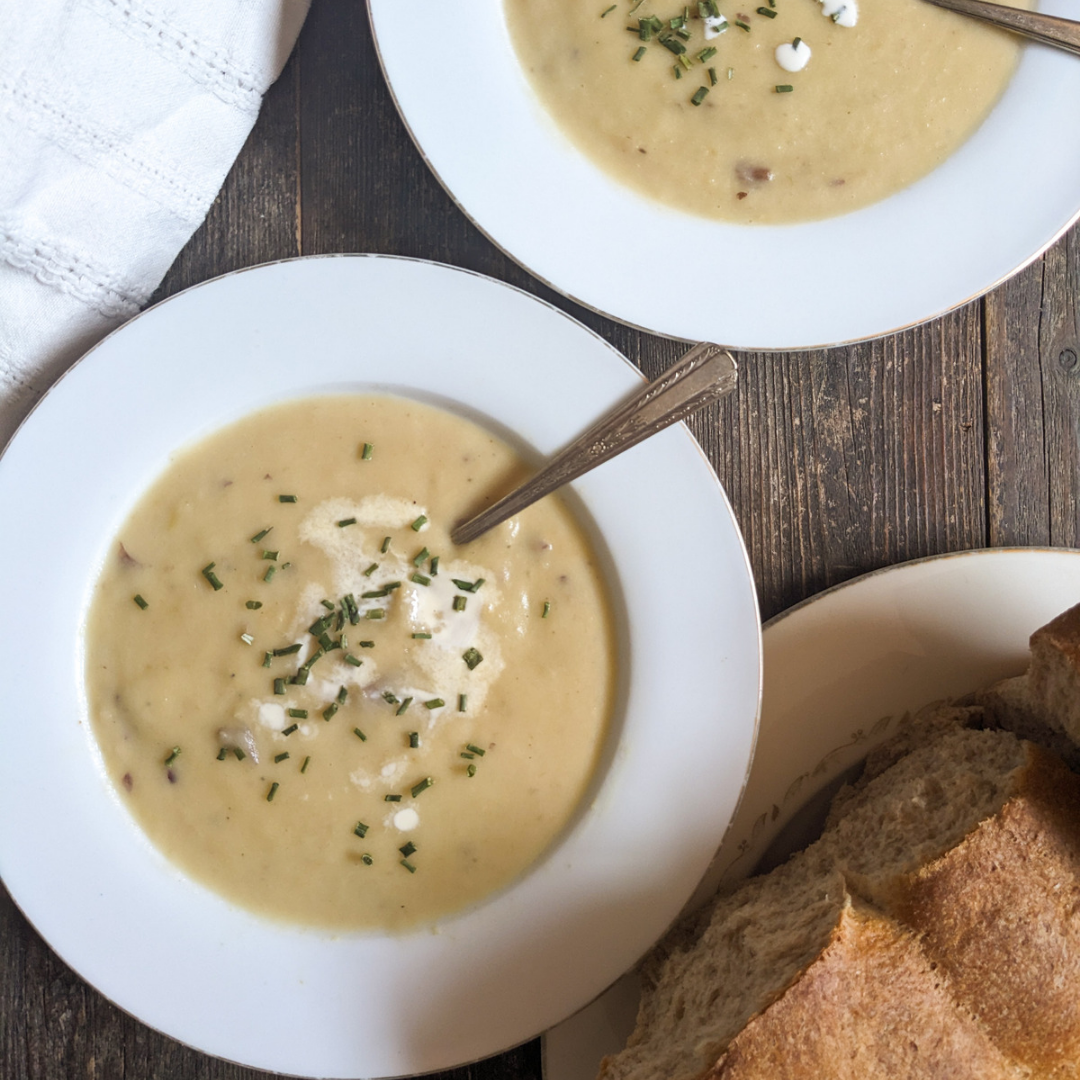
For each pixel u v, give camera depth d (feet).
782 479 2.71
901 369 2.71
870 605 2.62
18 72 2.51
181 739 2.55
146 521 2.54
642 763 2.55
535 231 2.57
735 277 2.59
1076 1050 2.42
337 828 2.55
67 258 2.56
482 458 2.55
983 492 2.72
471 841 2.56
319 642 2.54
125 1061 2.64
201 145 2.60
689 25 2.60
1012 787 2.48
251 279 2.49
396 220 2.67
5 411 2.60
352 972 2.55
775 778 2.62
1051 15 2.58
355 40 2.66
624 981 2.62
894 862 2.50
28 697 2.53
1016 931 2.44
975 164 2.59
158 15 2.54
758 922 2.52
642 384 2.52
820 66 2.60
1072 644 2.49
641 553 2.54
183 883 2.55
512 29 2.60
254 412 2.54
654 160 2.60
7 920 2.64
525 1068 2.66
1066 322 2.71
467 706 2.55
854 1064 2.40
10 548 2.52
